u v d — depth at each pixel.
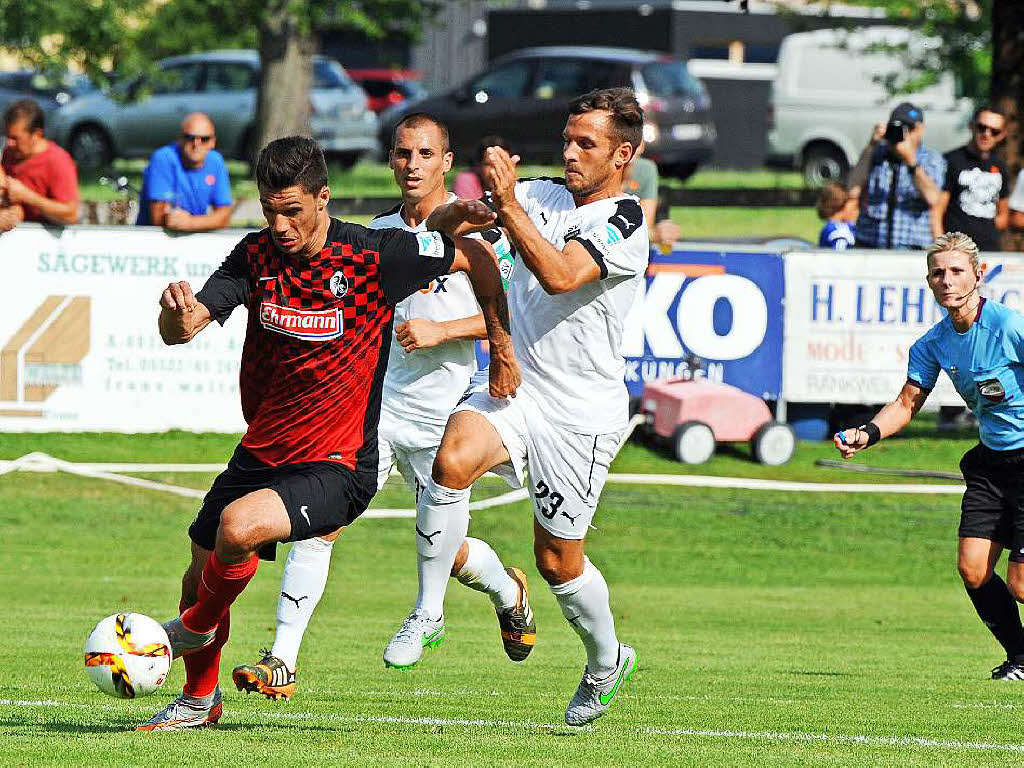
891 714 22.44
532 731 20.44
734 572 40.03
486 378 20.86
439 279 24.72
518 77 104.38
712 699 23.77
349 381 18.81
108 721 20.48
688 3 133.00
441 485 20.00
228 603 18.64
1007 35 59.16
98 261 45.47
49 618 30.67
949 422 52.84
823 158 106.25
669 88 102.81
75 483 44.38
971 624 34.47
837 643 31.16
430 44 166.25
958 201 49.62
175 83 100.38
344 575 38.94
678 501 45.62
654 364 49.19
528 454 20.11
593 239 19.12
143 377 45.97
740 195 67.56
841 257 49.06
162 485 43.09
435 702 23.31
